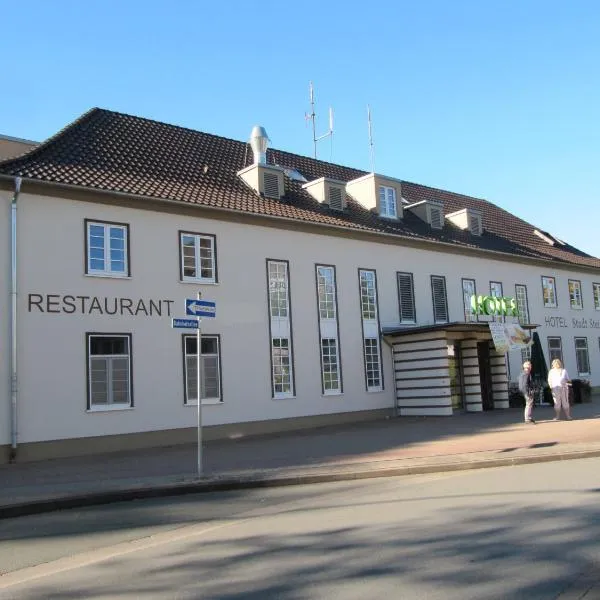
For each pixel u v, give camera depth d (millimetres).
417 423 19906
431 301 24844
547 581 5227
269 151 25781
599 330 33562
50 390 15438
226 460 13352
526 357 28562
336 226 21625
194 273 18406
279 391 19781
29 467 13789
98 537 7699
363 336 22328
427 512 7973
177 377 17578
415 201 29203
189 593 5348
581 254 34625
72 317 16000
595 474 10359
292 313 20422
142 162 19453
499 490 9258
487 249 27172
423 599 4906
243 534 7395
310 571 5762
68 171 16766
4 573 6363
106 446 16078
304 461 12695
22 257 15461
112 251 16953
